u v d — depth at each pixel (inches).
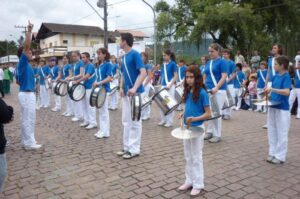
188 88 175.0
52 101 609.0
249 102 497.4
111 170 212.2
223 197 169.2
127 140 243.8
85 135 312.8
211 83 278.8
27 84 260.4
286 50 1146.7
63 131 332.2
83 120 389.1
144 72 226.5
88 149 262.7
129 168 215.2
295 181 189.6
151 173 205.0
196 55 1135.6
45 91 523.8
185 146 176.2
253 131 322.3
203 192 175.3
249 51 1041.5
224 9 986.7
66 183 192.7
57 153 253.1
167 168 213.5
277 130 221.1
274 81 223.8
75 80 344.2
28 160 237.1
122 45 232.5
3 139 134.3
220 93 276.5
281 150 221.5
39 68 520.4
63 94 421.4
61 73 467.2
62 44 2021.4
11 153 255.8
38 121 391.5
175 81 334.0
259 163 221.8
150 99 259.6
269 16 1097.4
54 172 211.2
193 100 170.9
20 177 203.8
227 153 245.4
